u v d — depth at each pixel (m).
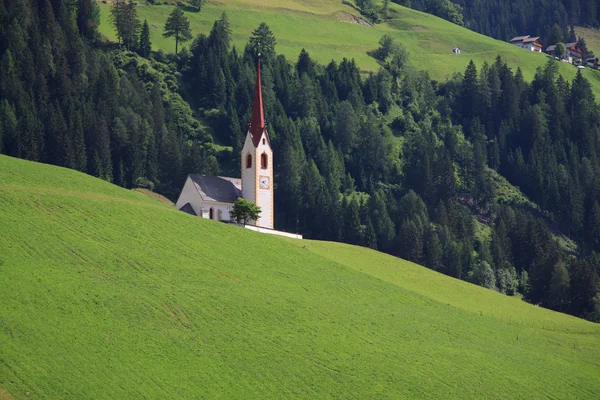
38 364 183.12
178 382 194.25
